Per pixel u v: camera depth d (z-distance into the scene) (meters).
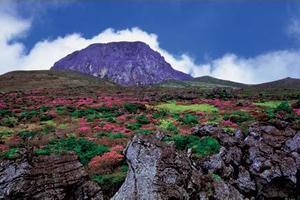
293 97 73.75
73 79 168.12
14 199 21.30
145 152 22.09
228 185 23.52
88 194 22.53
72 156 24.03
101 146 32.84
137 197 20.23
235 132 31.92
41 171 22.50
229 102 66.56
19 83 146.12
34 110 63.59
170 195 20.20
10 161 22.69
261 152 28.28
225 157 27.36
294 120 37.41
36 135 42.09
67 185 22.44
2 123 51.94
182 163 22.33
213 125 33.44
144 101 74.69
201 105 65.19
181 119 47.59
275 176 26.30
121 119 50.44
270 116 42.97
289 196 26.14
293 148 28.47
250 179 26.91
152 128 42.91
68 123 51.09
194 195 21.41
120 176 24.94
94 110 60.38
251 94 94.31
